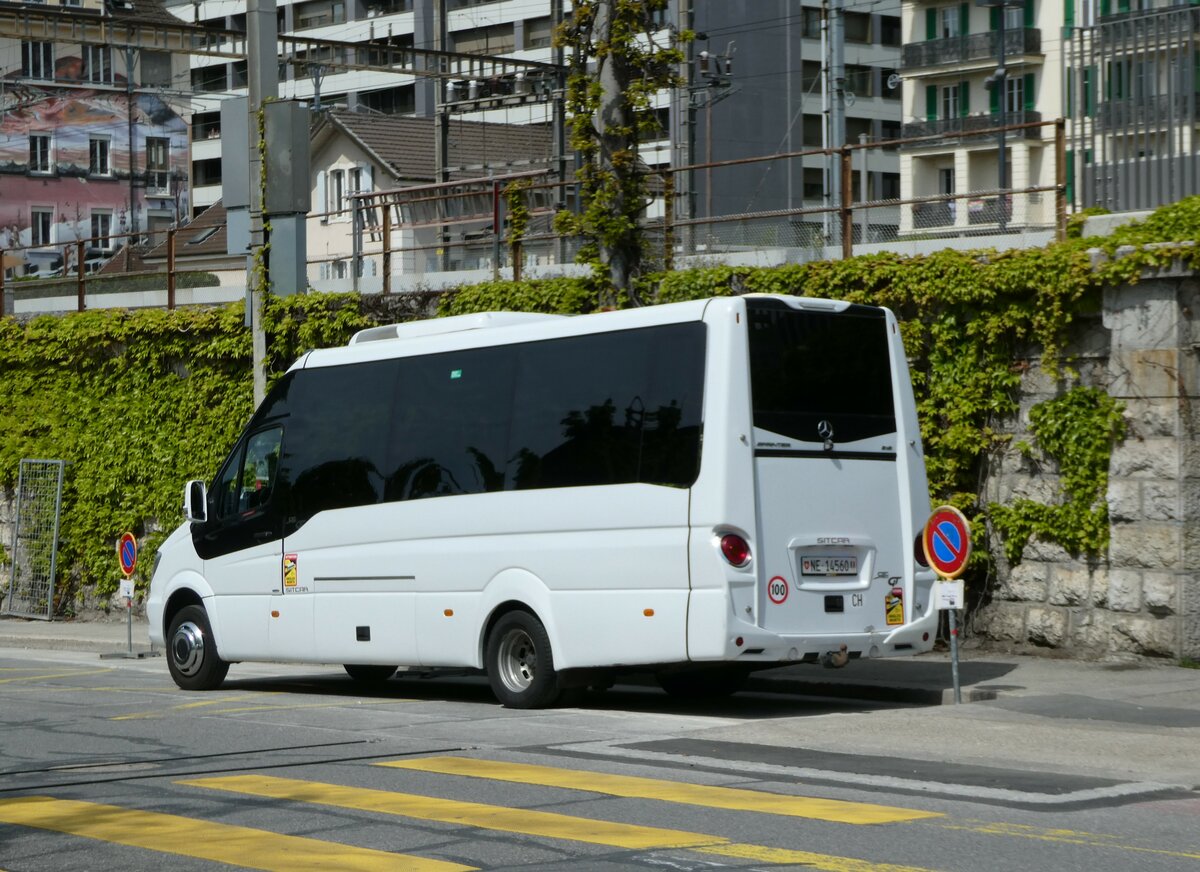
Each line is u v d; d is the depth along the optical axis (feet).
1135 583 52.21
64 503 93.40
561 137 145.18
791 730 40.24
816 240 61.57
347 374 52.85
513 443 47.21
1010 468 56.18
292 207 75.72
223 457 85.35
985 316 55.93
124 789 32.78
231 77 329.72
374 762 36.11
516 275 72.79
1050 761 35.53
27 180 243.60
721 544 41.86
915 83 267.18
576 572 44.96
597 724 43.11
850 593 44.11
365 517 51.11
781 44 269.23
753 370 42.86
